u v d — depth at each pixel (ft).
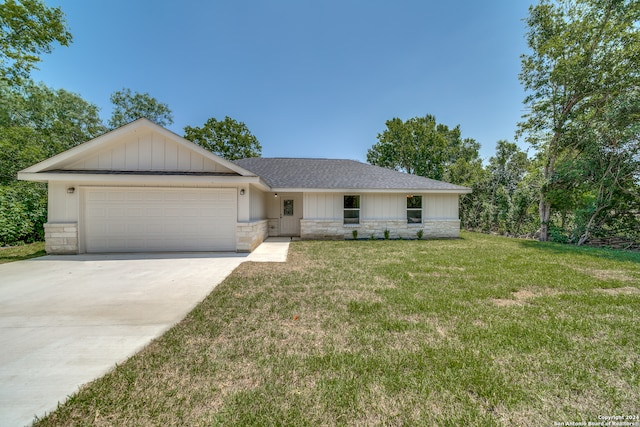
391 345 9.48
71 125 76.74
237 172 28.60
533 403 6.69
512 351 9.09
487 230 58.08
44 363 8.33
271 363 8.29
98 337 10.09
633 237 36.55
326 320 11.63
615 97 36.50
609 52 37.37
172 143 28.55
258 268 21.68
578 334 10.37
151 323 11.40
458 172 79.20
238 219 29.78
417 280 18.07
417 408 6.48
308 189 40.34
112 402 6.60
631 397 6.95
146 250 28.89
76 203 27.63
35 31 43.09
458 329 10.75
